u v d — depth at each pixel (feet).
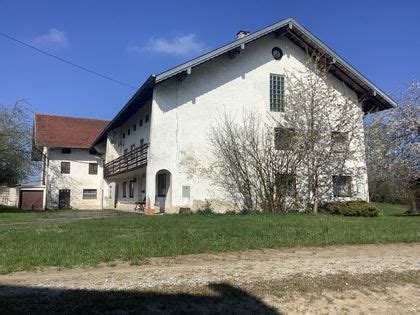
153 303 20.97
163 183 85.71
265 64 90.33
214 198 83.46
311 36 87.92
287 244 37.37
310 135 82.28
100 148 148.97
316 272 27.73
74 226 51.26
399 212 108.78
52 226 52.47
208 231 43.09
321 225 49.98
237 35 97.25
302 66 92.63
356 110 87.66
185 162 82.64
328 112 84.48
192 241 36.88
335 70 92.12
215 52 81.20
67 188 146.82
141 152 87.56
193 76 85.15
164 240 37.19
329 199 86.17
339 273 27.76
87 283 23.66
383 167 96.43
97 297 21.17
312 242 38.55
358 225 51.21
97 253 31.14
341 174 87.10
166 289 22.95
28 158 123.13
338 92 92.17
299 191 82.17
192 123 83.87
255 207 83.10
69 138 150.92
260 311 21.39
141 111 99.71
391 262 31.94
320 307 22.85
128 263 29.07
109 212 108.99
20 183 131.34
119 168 106.52
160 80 77.61
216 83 86.43
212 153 84.43
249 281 25.14
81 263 28.37
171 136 82.28
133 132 107.96
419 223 55.77
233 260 30.91
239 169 84.38
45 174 145.59
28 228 50.08
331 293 24.54
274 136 86.84
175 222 54.03
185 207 81.56
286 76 90.33
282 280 25.58
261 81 89.40
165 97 82.74
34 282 23.72
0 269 26.27
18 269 26.68
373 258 33.30
